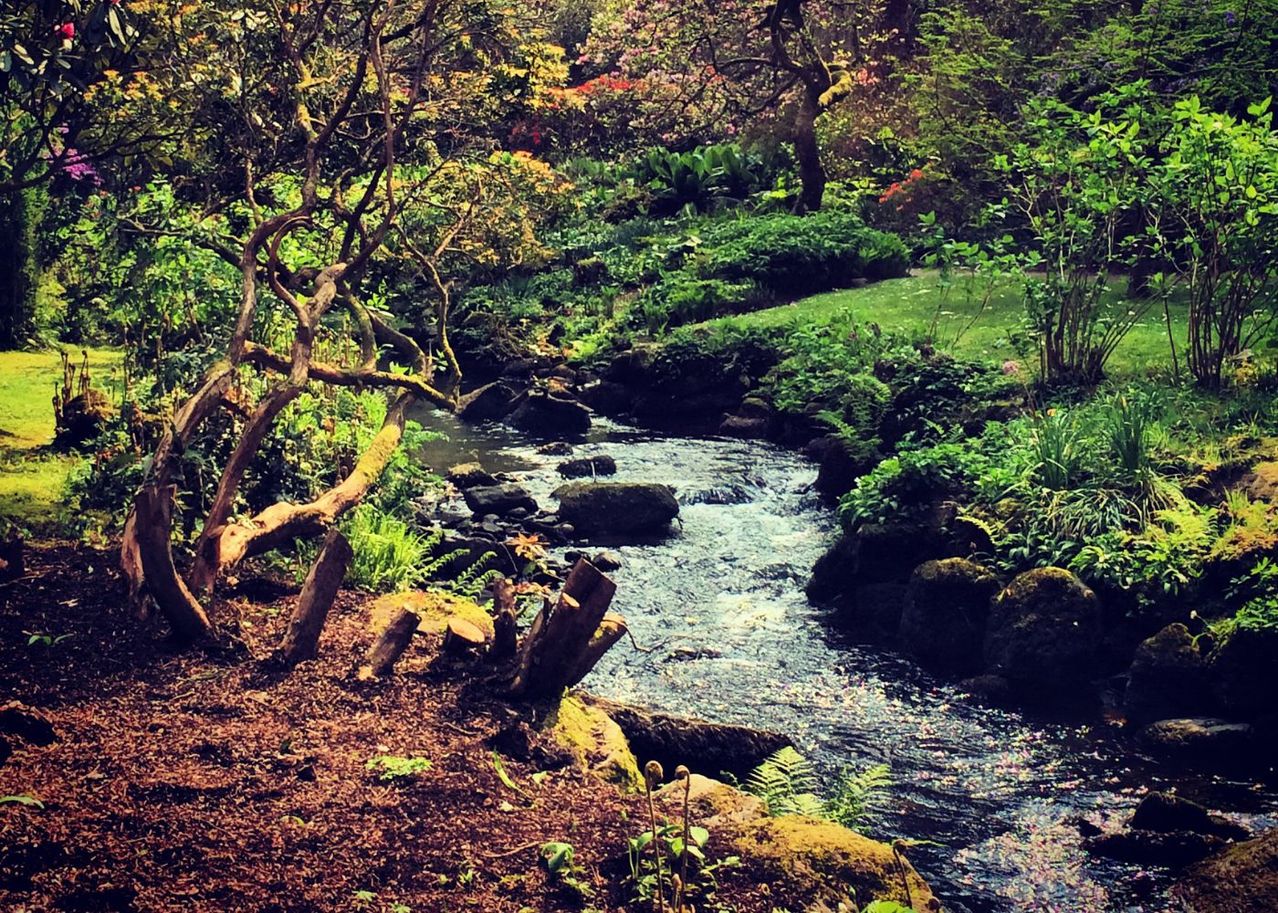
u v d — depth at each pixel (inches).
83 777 202.5
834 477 542.0
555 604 255.8
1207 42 725.9
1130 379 516.7
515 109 436.8
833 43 1169.4
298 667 258.1
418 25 374.6
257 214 385.1
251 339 414.3
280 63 385.7
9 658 254.5
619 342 786.8
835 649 398.6
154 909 167.6
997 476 428.8
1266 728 331.9
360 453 411.5
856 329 673.6
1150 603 370.3
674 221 1020.5
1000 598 381.1
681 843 185.2
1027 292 542.6
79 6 319.9
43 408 528.7
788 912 183.3
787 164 1119.0
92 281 504.7
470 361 815.1
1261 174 488.7
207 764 211.9
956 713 356.5
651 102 1178.6
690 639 402.9
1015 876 266.8
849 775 315.0
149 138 420.5
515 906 177.5
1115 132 522.6
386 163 360.5
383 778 210.5
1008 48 860.6
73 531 348.5
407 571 367.2
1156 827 281.3
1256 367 499.2
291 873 179.8
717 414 698.2
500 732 229.5
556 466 599.8
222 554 289.7
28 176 595.2
